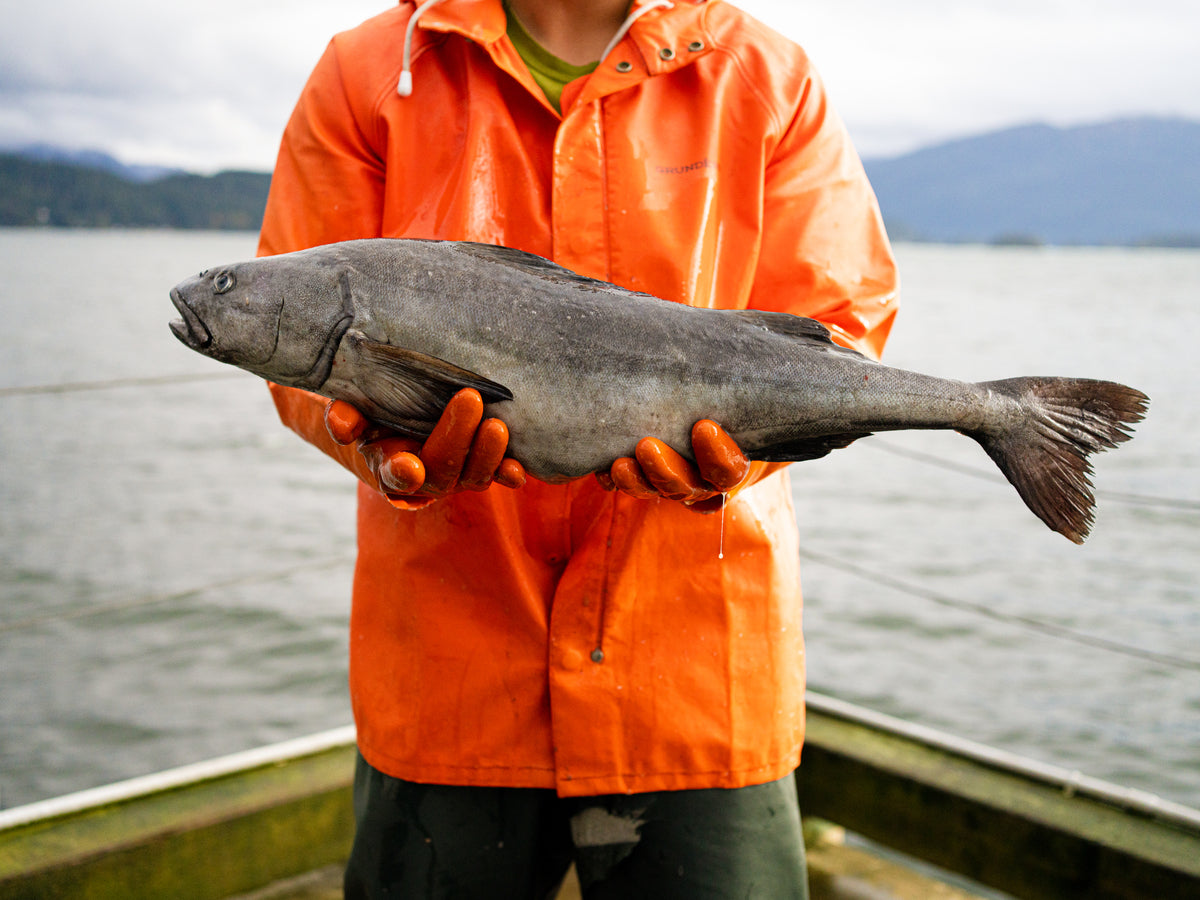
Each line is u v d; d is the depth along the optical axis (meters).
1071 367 23.84
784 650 2.04
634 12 1.96
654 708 1.95
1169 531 11.81
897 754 3.24
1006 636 8.65
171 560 10.37
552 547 2.00
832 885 3.30
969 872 2.99
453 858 2.04
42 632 8.49
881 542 11.52
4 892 2.57
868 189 2.12
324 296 1.67
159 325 31.80
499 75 2.00
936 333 31.23
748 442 1.73
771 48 2.06
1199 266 135.00
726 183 2.00
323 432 1.94
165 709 7.21
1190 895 2.56
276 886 3.23
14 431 17.34
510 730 2.00
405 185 2.01
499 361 1.65
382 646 2.06
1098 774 6.39
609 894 2.04
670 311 1.71
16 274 61.75
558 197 1.92
